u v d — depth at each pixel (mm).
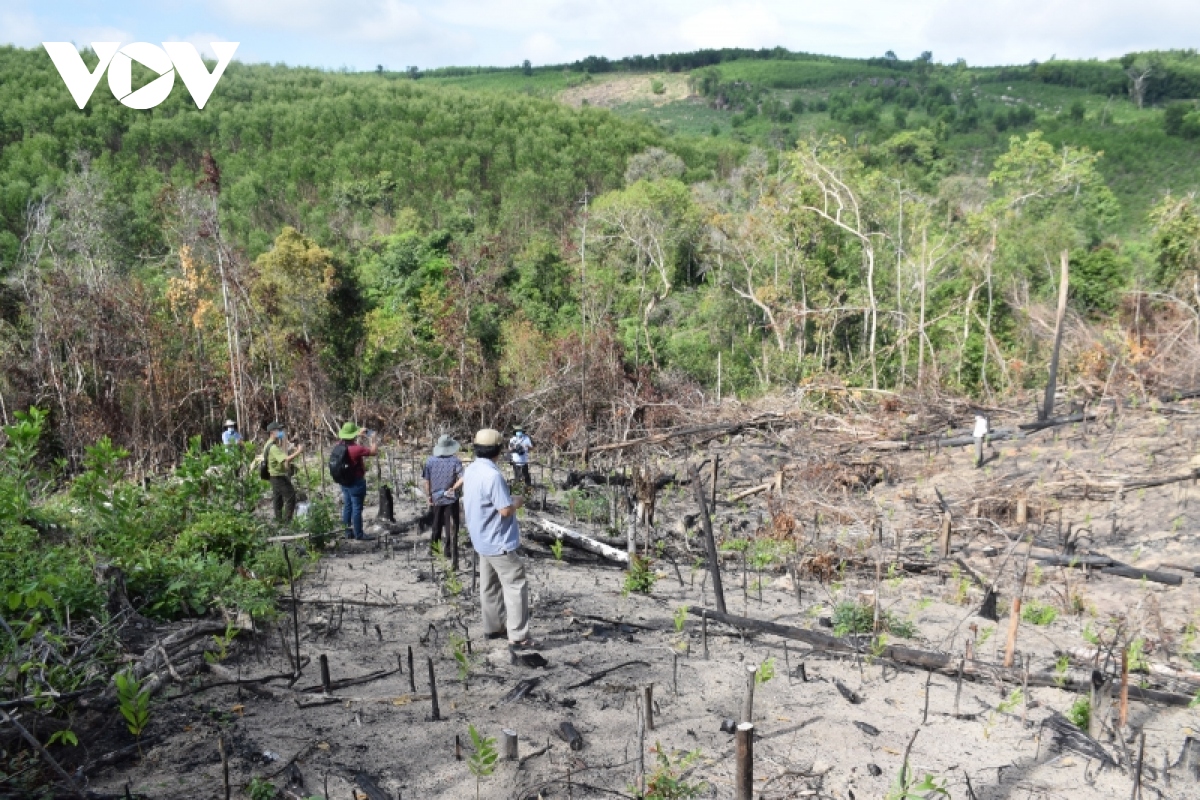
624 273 50281
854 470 16188
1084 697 5516
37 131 87188
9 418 19859
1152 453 13922
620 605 7848
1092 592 9375
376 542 10398
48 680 4770
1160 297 25125
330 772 4285
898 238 38625
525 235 70250
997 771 4582
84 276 24281
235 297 23156
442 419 26531
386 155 96562
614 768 4426
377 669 5812
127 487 8539
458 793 4133
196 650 5750
